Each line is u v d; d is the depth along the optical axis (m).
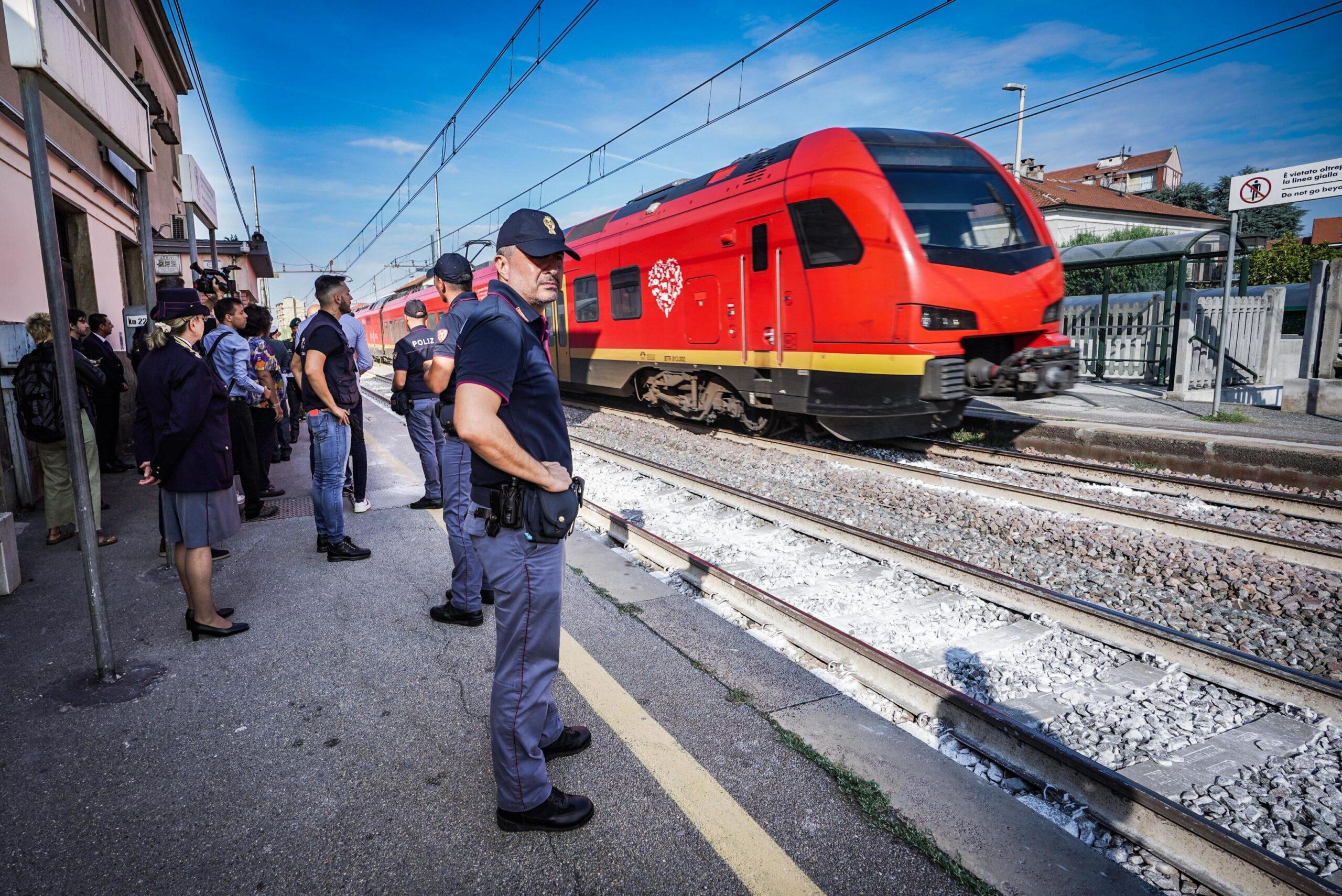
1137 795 2.14
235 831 2.19
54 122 8.00
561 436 2.21
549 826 2.16
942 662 3.25
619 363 11.08
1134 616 3.64
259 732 2.70
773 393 8.04
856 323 6.89
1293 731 2.70
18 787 2.39
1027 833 2.13
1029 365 6.80
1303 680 2.79
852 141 6.96
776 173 7.70
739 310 8.35
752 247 7.98
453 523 3.52
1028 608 3.69
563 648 3.32
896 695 2.91
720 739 2.62
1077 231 40.03
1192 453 6.86
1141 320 12.38
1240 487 5.74
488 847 2.12
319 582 4.27
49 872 2.02
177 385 3.23
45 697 2.95
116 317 10.50
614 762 2.49
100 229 9.83
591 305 11.72
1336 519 5.19
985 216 6.96
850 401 7.12
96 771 2.47
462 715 2.82
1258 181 8.06
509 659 2.12
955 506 5.58
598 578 4.23
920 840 2.10
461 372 1.96
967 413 8.86
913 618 3.73
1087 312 13.21
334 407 4.46
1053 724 2.75
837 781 2.37
